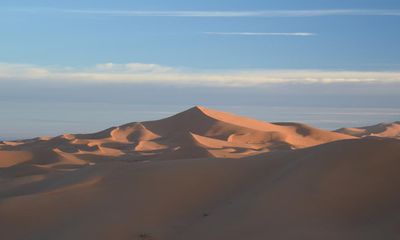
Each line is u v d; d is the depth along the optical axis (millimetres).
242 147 100938
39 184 37312
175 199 28562
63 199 29141
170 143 106125
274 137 125000
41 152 80688
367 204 24594
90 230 25250
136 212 27078
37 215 27594
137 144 104812
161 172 31547
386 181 25906
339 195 25297
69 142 110500
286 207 24891
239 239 22938
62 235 25109
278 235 22656
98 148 96188
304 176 27109
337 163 27500
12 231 26375
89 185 31125
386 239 21609
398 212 23672
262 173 30500
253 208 25281
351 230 22766
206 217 26062
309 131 139750
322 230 22781
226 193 29047
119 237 24609
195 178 30562
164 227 25625
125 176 31859
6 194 36781
